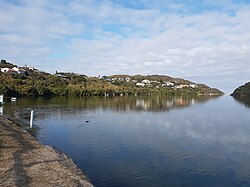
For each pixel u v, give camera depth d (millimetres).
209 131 40500
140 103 105375
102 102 103938
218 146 30297
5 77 128625
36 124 43312
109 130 39719
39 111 63844
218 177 20250
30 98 114000
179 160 24359
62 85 146125
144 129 41281
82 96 142750
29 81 131750
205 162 23938
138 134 36750
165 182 18922
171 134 37281
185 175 20484
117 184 18203
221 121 53219
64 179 14852
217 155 26422
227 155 26500
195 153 26984
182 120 53625
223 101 146875
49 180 14484
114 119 53156
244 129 42812
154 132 38625
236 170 21938
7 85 108062
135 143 30844
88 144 29844
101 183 18297
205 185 18672
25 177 14688
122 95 169625
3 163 16953
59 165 17484
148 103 107000
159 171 21156
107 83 190625
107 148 28031
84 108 75562
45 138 32750
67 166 17609
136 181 18906
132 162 23281
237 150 28578
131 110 74125
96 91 150250
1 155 18844
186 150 28156
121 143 30641
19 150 20719
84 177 15930
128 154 25891
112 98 136875
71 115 58219
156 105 97125
